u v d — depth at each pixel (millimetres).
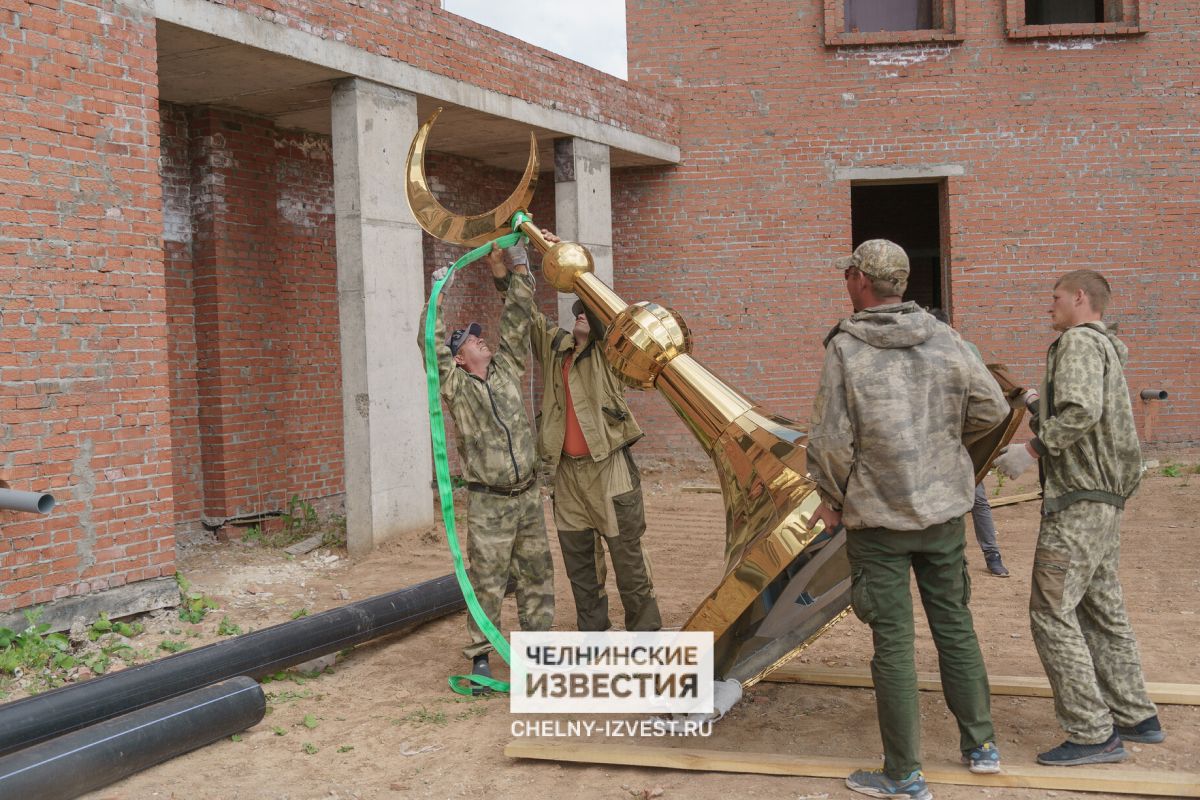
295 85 7508
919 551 3227
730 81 11664
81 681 4477
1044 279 11422
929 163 11469
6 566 5051
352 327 7465
